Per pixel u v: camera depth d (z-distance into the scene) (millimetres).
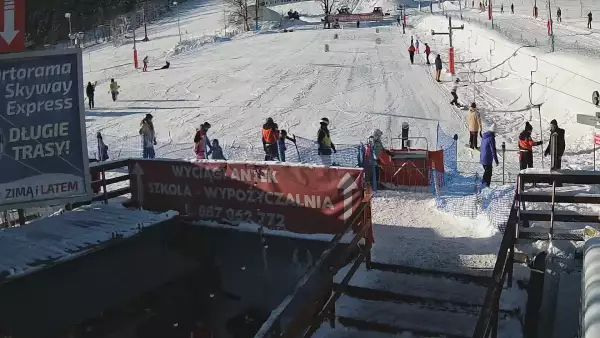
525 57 30438
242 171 10125
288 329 5836
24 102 8492
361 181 9148
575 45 33188
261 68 38031
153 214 10258
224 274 10297
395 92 28906
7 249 8680
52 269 8227
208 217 10594
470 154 18109
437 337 7234
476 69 34062
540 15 55906
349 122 23438
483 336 4789
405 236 10391
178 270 9859
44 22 84188
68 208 11078
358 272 8859
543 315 7707
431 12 66875
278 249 9883
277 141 16391
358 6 90188
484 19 52906
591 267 5227
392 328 7492
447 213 11438
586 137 20703
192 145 21078
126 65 45938
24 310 7809
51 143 8664
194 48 52500
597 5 60312
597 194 8336
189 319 9734
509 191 12219
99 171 10891
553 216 8500
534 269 8055
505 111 25391
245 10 70562
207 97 30453
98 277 8812
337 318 7824
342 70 35719
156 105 29422
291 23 71938
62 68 8609
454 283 8406
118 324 8688
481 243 9805
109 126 25547
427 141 18547
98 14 93438
